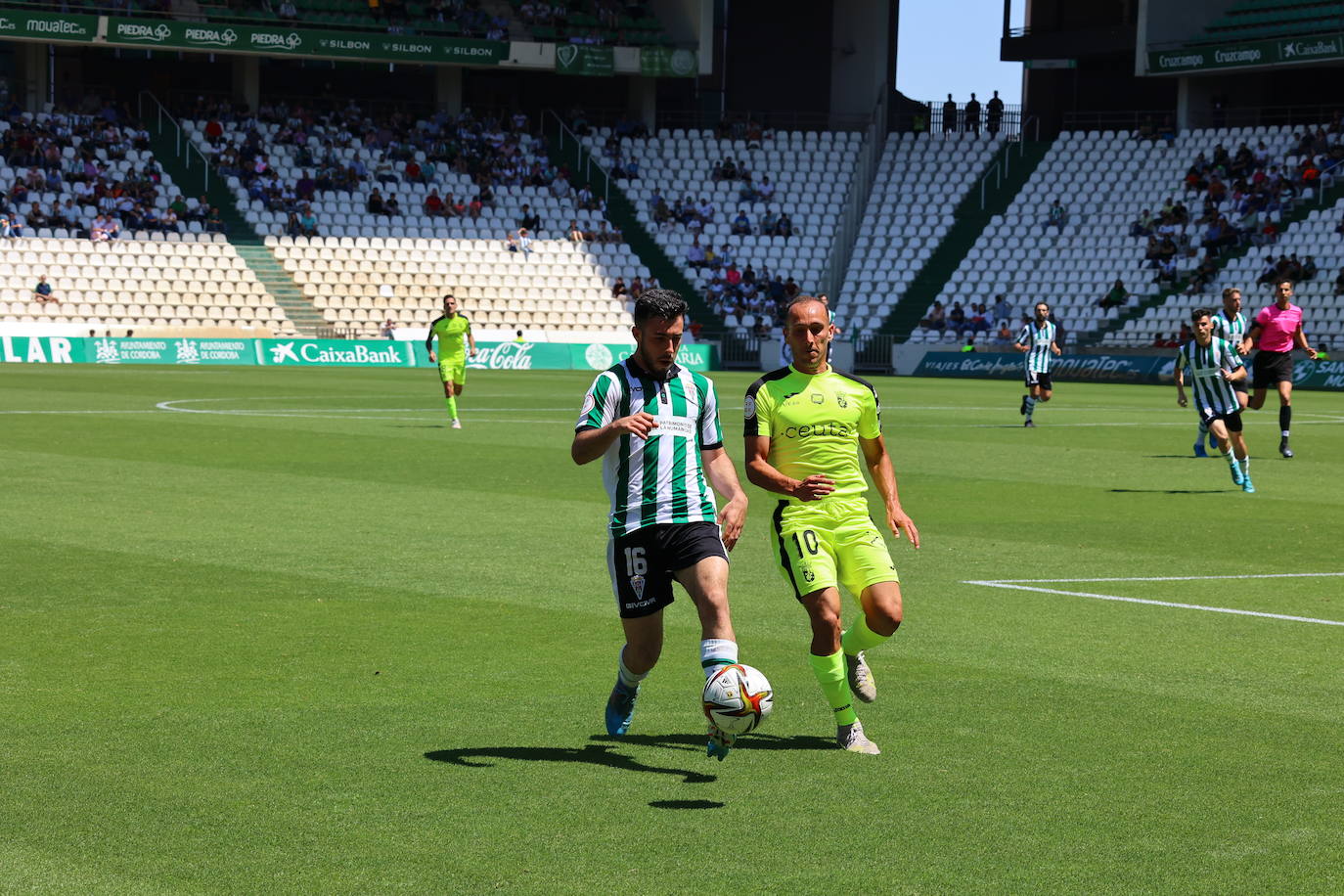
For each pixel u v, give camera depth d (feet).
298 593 44.04
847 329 243.40
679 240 253.03
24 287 210.79
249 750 27.91
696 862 22.34
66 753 27.50
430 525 58.44
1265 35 240.12
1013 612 43.09
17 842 22.74
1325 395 180.55
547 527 58.44
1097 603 44.75
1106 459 92.38
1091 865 22.38
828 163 264.72
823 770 27.35
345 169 242.58
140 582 45.16
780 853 22.77
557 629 39.55
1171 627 41.16
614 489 28.02
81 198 222.69
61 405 121.29
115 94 251.19
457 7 254.88
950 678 34.99
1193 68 237.66
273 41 235.61
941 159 262.26
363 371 197.06
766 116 279.28
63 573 46.47
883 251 254.06
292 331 224.12
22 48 235.40
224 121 241.14
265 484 70.85
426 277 234.58
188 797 25.07
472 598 43.73
